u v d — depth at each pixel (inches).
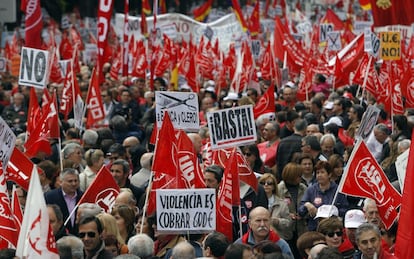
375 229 689.6
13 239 729.6
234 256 664.4
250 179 912.9
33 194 654.5
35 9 1627.7
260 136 1330.0
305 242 765.3
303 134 1200.2
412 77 1542.8
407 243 674.2
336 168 959.6
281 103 1787.6
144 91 2006.6
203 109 1616.6
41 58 1158.3
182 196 770.2
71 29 2962.6
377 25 1653.5
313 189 949.2
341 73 1815.9
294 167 986.7
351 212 787.4
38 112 1160.8
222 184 823.7
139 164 1136.2
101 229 749.3
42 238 650.2
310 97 1815.9
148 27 2628.0
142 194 983.6
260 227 764.6
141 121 1610.5
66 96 1435.8
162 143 816.3
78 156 1070.4
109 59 2805.1
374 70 1510.8
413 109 1441.9
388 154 1175.0
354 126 1323.8
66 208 913.5
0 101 2006.6
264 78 2018.9
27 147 1112.8
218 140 856.3
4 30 3666.3
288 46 2075.5
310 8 3914.9
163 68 2228.1
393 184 900.0
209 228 773.3
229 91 1915.6
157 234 797.2
